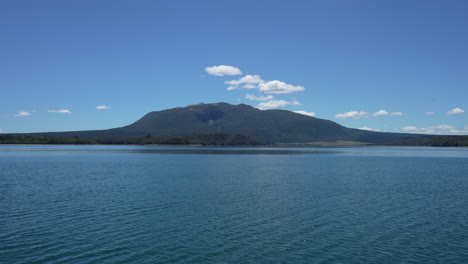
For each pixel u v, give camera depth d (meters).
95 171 71.62
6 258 21.23
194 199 39.91
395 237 26.09
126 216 31.62
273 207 35.84
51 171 70.69
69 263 20.70
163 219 30.70
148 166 86.38
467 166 93.81
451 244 24.55
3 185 49.72
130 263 20.94
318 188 49.16
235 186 50.69
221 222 29.91
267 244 24.47
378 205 37.03
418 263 21.34
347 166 92.19
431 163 106.75
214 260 21.59
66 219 30.25
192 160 112.94
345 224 29.50
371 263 21.33
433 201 39.34
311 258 22.06
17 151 165.38
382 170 79.75
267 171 75.12
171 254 22.45
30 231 26.62
